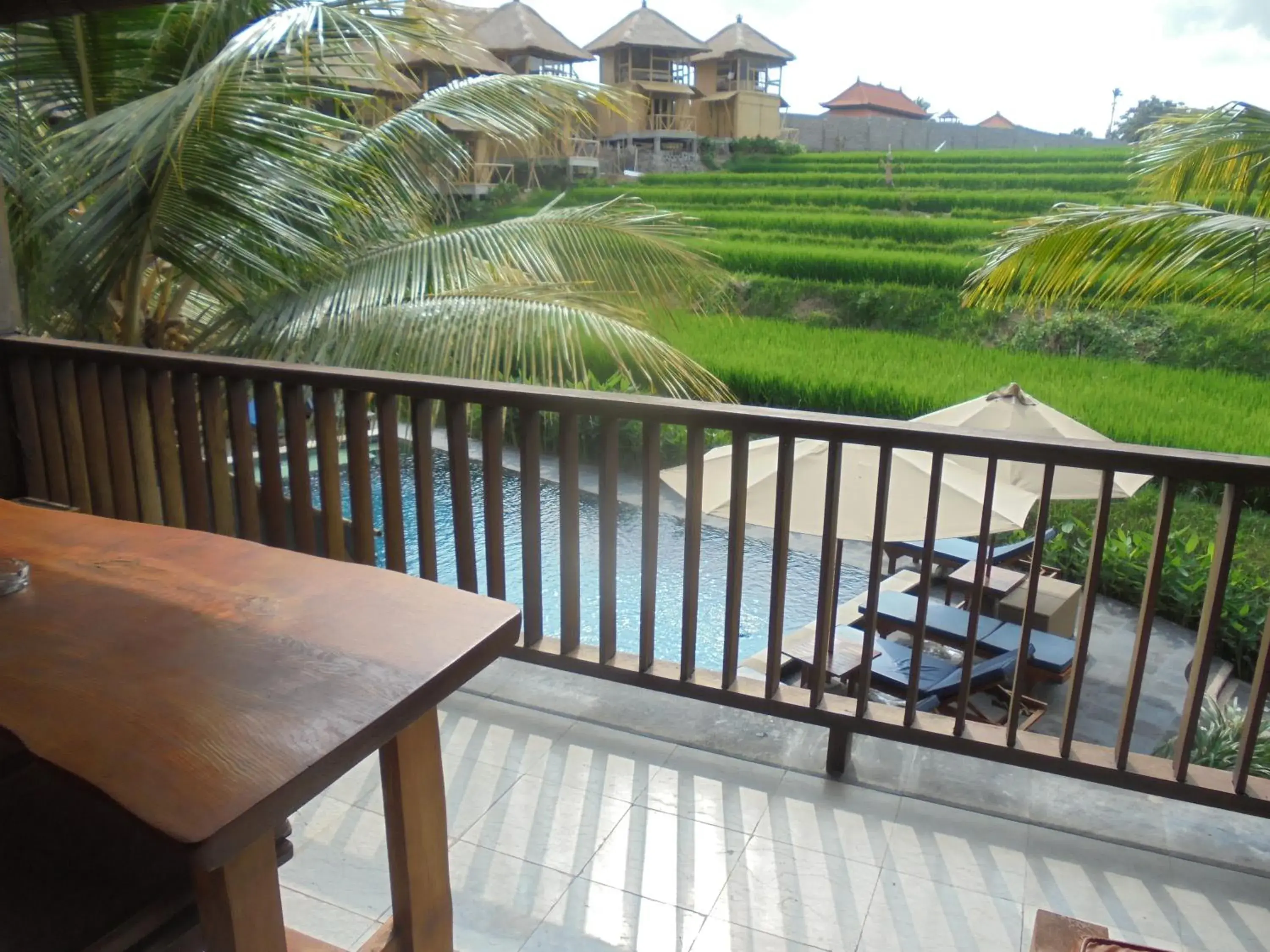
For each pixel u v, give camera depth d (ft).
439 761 4.33
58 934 3.71
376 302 15.79
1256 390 29.86
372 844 7.01
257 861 3.37
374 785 7.70
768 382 37.35
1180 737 6.79
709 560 26.55
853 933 6.19
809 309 41.52
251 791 3.05
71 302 15.33
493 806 7.47
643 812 7.40
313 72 16.69
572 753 8.18
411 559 23.80
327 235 15.98
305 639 4.04
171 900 3.94
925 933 6.20
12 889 3.95
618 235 18.85
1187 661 20.72
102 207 14.53
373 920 6.26
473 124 17.79
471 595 4.49
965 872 6.75
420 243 17.46
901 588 23.17
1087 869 6.80
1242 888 6.61
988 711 18.38
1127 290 18.88
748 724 8.60
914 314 38.88
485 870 6.75
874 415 35.22
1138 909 6.41
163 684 3.68
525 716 8.75
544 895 6.51
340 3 15.52
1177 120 18.84
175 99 13.96
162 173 14.55
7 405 11.64
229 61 13.69
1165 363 32.40
